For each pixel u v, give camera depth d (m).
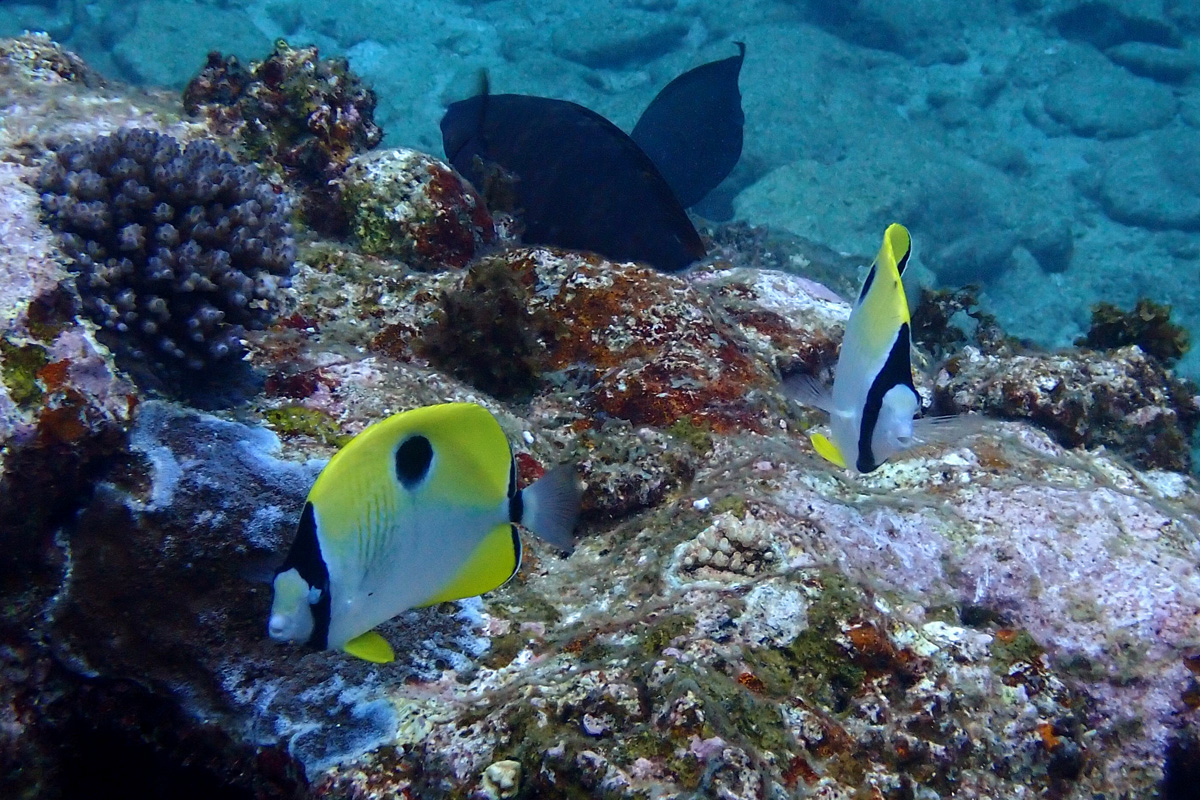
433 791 2.27
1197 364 15.56
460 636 2.79
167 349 3.14
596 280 4.58
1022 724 2.68
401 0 23.97
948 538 3.23
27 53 5.48
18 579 2.64
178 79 18.48
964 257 16.92
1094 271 18.03
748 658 2.52
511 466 1.86
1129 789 2.79
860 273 11.13
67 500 2.69
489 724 2.36
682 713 2.21
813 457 3.72
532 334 4.42
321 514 1.65
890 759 2.44
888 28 23.80
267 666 2.69
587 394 4.22
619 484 3.46
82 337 2.76
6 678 2.64
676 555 2.97
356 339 4.35
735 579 2.89
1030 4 24.16
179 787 2.81
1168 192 19.23
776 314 5.31
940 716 2.55
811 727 2.35
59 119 4.69
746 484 3.32
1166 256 18.48
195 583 2.70
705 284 5.66
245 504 2.78
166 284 3.16
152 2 19.53
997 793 2.53
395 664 2.68
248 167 3.80
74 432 2.60
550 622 2.90
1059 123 22.03
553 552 3.33
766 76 20.25
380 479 1.70
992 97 23.05
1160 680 2.91
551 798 2.18
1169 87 22.62
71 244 2.96
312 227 5.54
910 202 17.16
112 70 18.67
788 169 17.42
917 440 1.88
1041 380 4.67
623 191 6.14
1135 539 3.24
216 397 3.30
